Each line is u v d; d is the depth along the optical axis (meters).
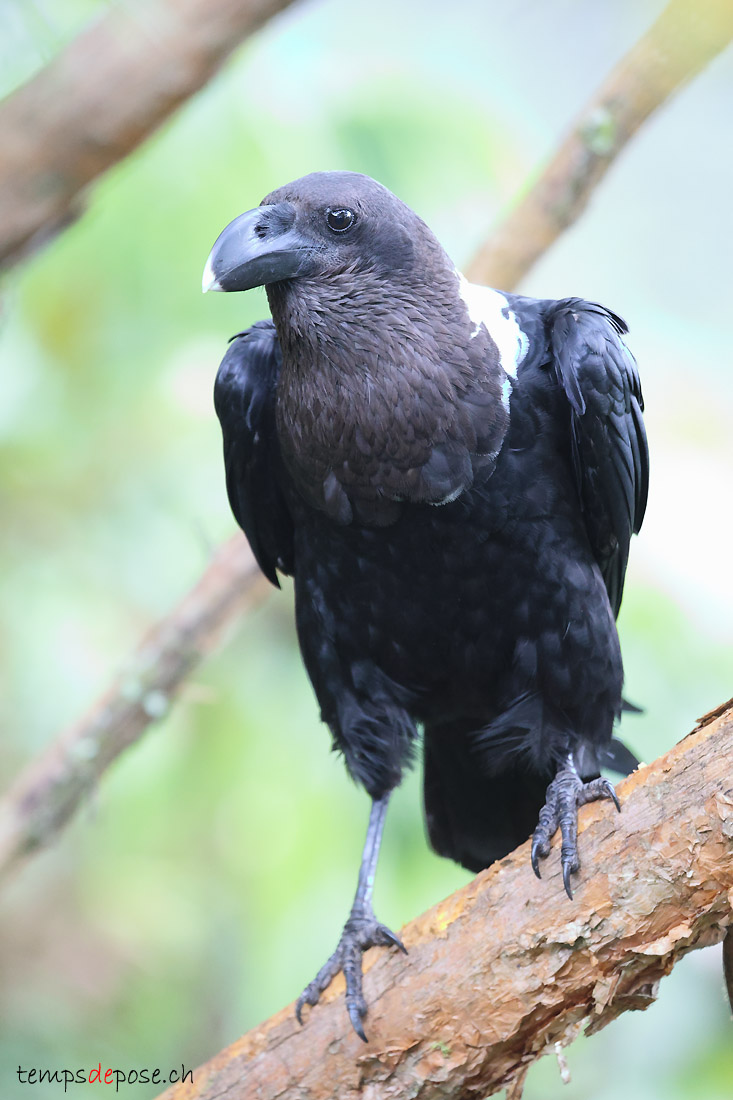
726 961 6.84
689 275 15.95
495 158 12.52
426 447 7.40
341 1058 6.89
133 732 9.96
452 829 9.17
